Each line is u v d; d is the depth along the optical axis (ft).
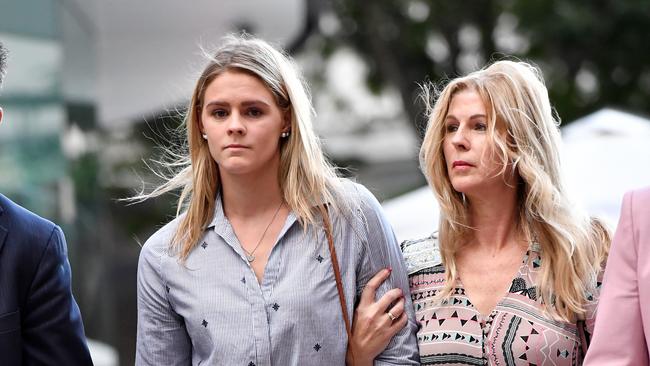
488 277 24.64
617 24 122.11
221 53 23.95
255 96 23.53
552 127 24.64
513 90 24.30
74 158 71.46
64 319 24.88
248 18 74.74
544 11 122.31
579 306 23.79
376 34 135.03
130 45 78.23
